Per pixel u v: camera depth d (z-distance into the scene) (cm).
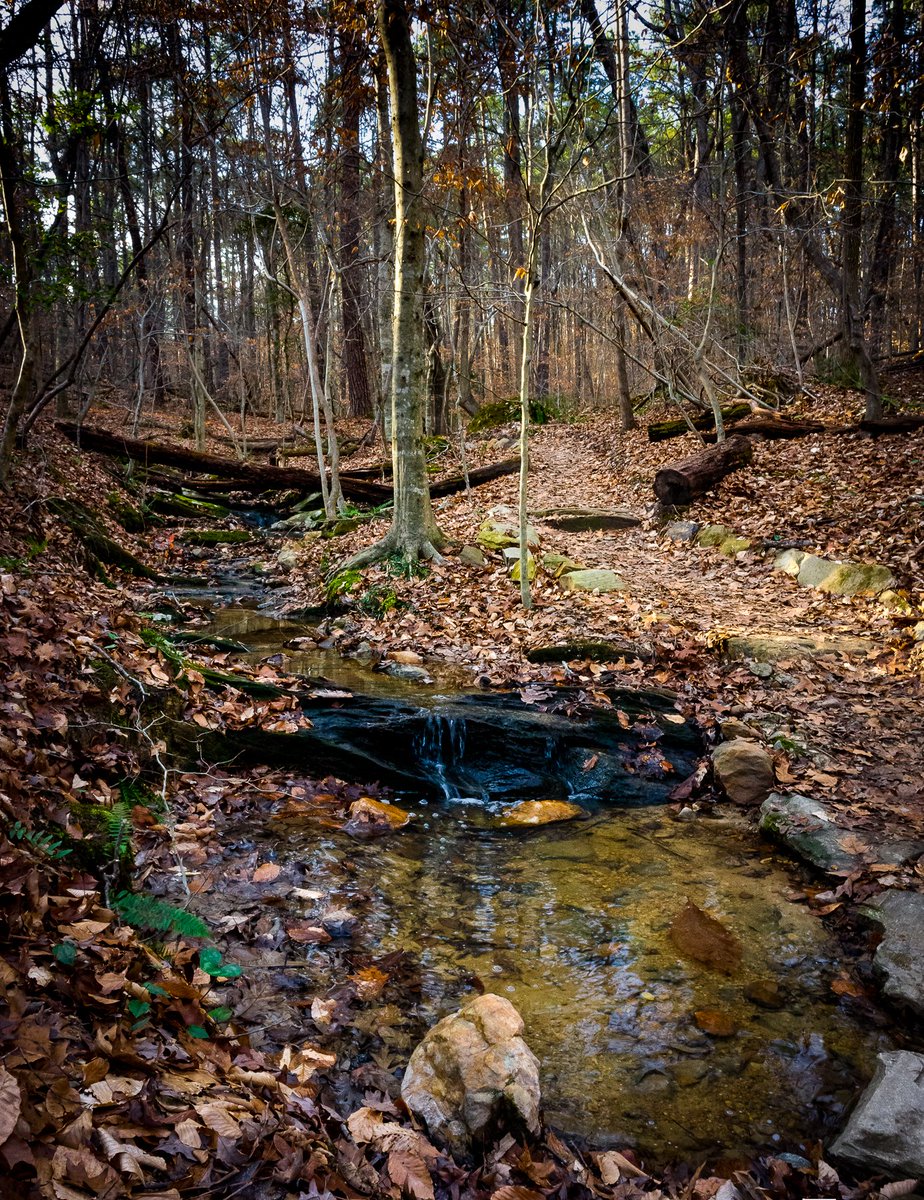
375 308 2209
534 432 2072
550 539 1125
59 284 1079
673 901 399
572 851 455
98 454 1534
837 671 650
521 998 322
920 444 1122
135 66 1208
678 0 1420
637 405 2044
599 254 1430
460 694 634
